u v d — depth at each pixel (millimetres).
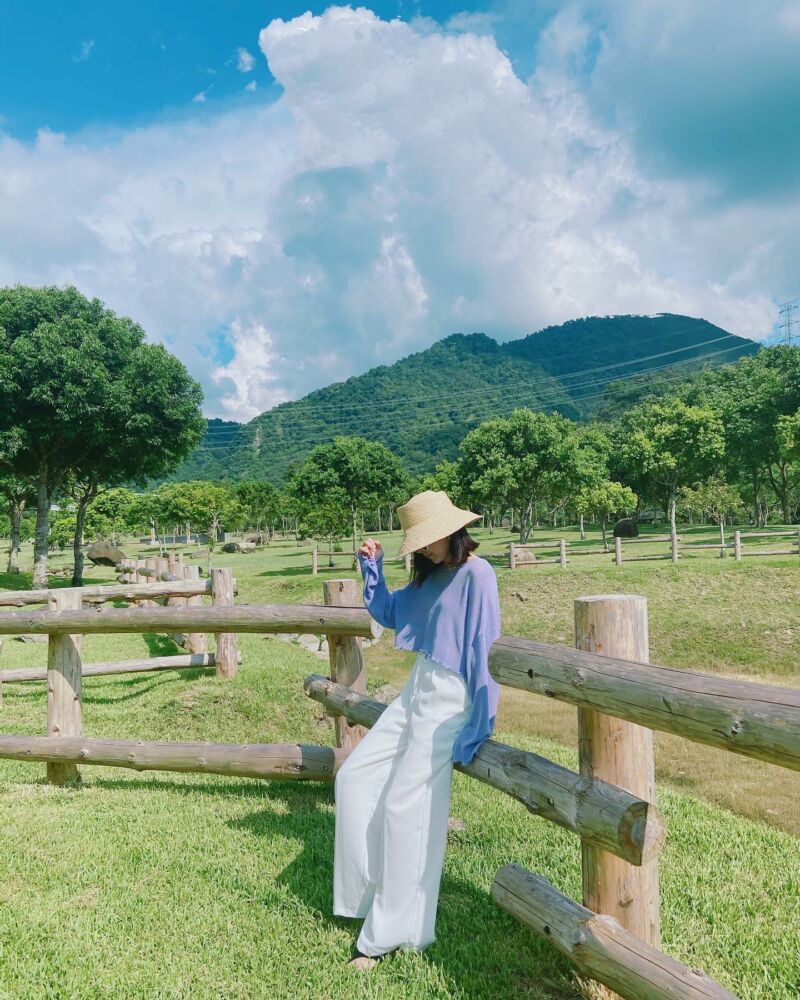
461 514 2713
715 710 1717
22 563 44156
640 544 31984
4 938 2734
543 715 8906
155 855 3467
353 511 37719
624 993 1997
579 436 55062
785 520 46250
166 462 27938
